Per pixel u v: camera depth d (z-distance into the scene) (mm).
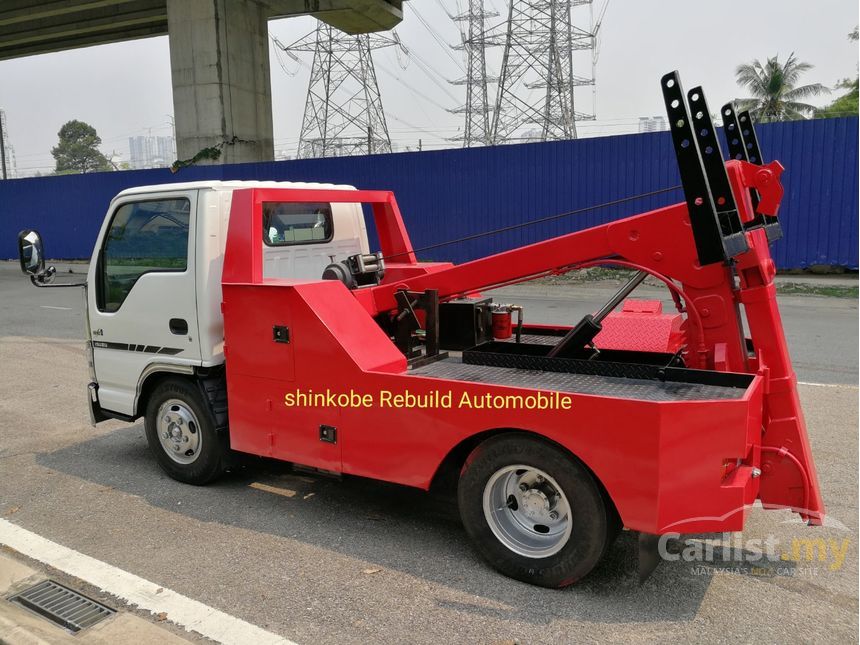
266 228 4773
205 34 23156
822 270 14484
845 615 3057
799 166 14242
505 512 3457
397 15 27906
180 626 3041
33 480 4863
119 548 3807
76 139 108062
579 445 3074
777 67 50094
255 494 4578
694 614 3082
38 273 4812
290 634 2973
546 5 49625
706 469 2914
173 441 4750
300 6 25875
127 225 4707
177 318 4477
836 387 6742
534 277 3971
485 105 58094
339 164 19031
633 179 15688
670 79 3211
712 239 3283
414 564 3588
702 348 3486
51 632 2967
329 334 3738
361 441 3730
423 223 18094
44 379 7973
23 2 27938
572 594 3268
